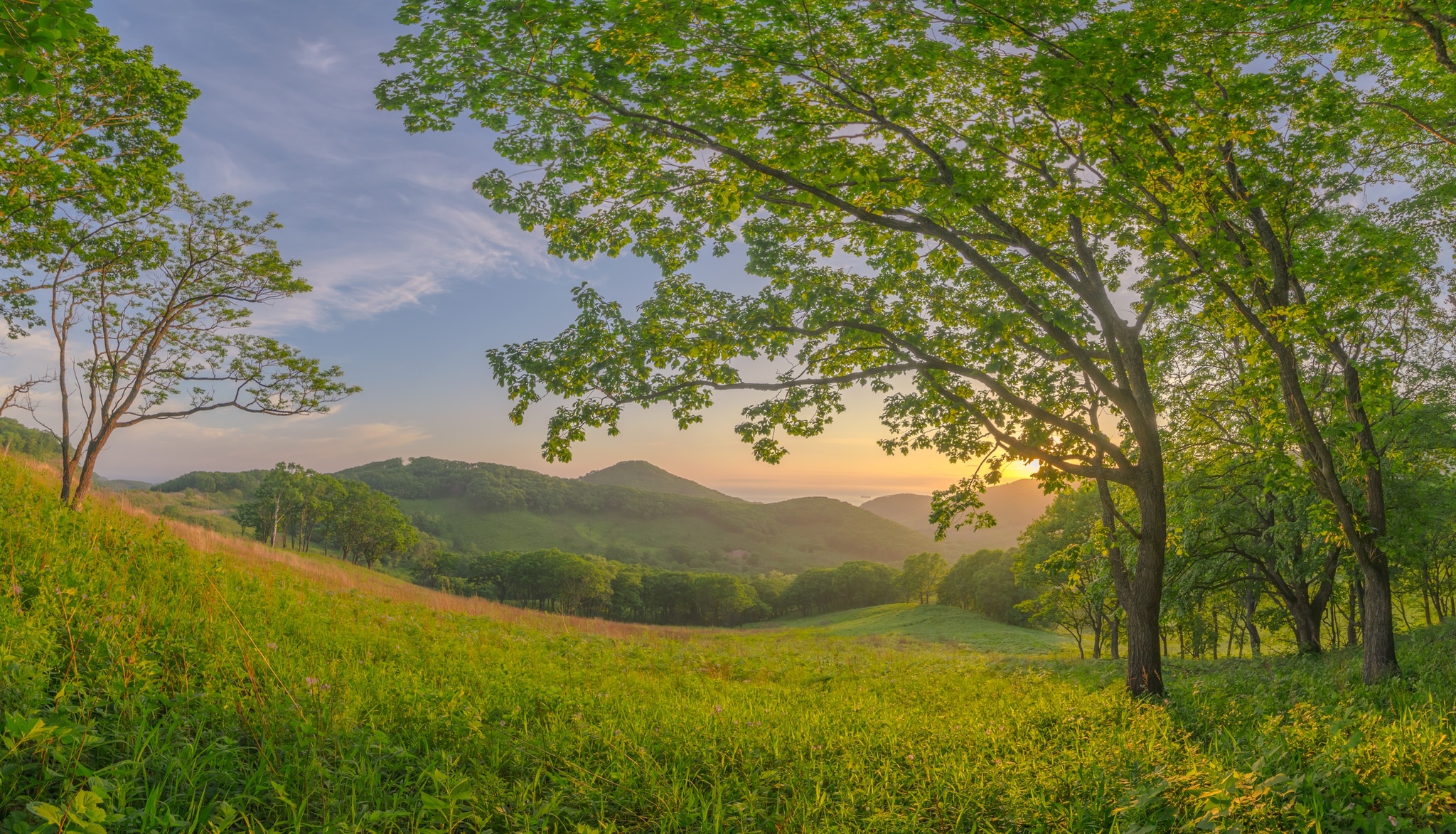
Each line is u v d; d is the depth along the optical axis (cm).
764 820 495
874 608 11856
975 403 1481
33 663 527
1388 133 1238
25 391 1573
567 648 1578
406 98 1002
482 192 1190
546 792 521
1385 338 1466
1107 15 859
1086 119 929
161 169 1557
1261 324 1298
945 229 1181
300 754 492
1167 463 1866
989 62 994
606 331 1268
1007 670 2031
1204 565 2169
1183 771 525
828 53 936
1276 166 1194
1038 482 1509
